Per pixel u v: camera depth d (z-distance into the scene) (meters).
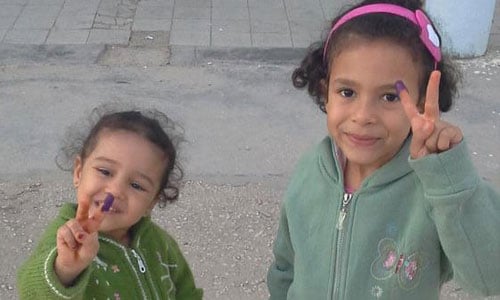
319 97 1.79
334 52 1.60
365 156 1.60
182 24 5.79
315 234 1.78
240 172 3.94
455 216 1.42
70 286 1.53
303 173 1.86
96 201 1.70
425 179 1.41
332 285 1.73
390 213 1.66
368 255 1.68
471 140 4.33
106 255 1.78
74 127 4.14
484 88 4.97
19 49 5.26
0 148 4.08
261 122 4.45
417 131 1.39
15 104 4.56
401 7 1.58
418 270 1.62
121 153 1.72
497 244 1.45
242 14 6.02
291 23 5.84
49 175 3.85
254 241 3.40
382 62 1.52
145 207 1.78
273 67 5.20
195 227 3.47
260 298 3.06
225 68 5.16
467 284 1.51
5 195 3.68
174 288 1.99
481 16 5.32
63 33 5.53
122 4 6.14
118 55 5.28
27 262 1.65
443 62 1.68
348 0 6.30
